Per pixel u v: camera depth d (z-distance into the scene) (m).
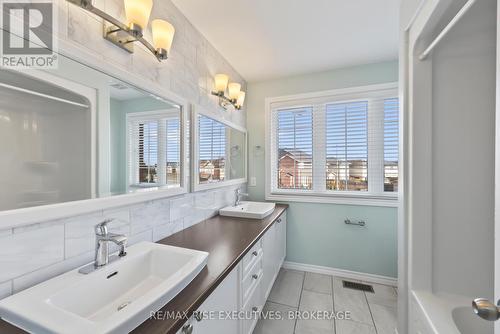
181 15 1.51
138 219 1.19
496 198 0.56
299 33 1.76
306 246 2.51
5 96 0.68
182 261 0.99
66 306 0.72
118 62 1.05
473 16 0.91
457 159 1.03
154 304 0.65
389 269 2.23
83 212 0.89
